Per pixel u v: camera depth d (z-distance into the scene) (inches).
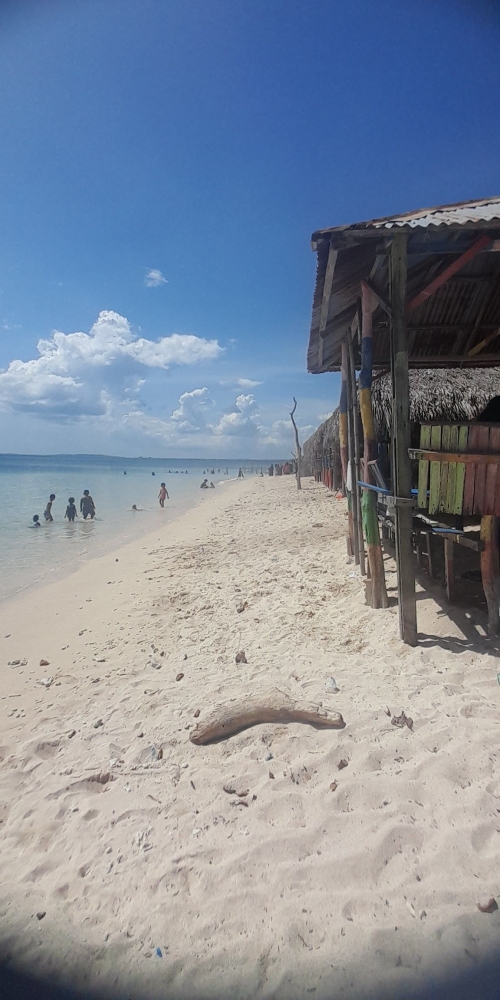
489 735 126.3
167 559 432.5
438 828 100.5
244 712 141.6
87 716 163.0
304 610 247.1
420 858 94.2
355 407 290.5
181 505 1023.6
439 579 245.3
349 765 121.3
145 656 213.6
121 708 164.4
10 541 589.9
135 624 261.0
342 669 176.1
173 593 312.0
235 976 76.9
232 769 125.3
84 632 258.4
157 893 92.7
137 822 111.2
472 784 111.3
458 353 312.0
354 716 140.8
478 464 181.9
